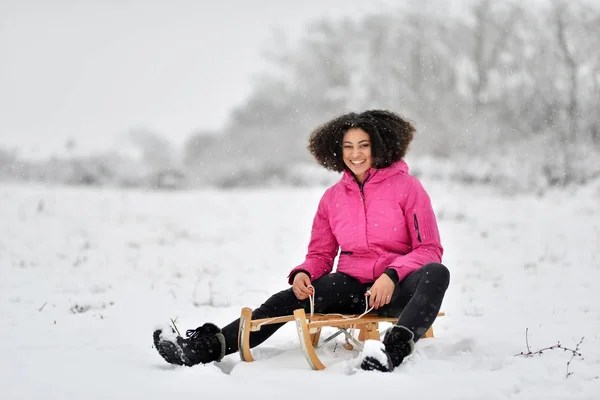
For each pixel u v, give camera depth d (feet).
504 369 11.09
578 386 10.17
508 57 88.84
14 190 59.16
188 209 50.90
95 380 10.28
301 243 34.19
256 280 23.35
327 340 12.32
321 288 12.37
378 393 9.46
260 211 50.16
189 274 24.53
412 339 10.89
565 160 63.00
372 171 12.69
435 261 12.15
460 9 98.58
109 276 23.61
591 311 17.12
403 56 100.58
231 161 106.22
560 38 79.61
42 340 13.57
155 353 12.57
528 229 36.60
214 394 9.50
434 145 89.51
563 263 25.50
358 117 12.90
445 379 10.18
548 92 77.51
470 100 94.02
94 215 44.73
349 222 12.68
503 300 18.88
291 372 10.50
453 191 62.18
